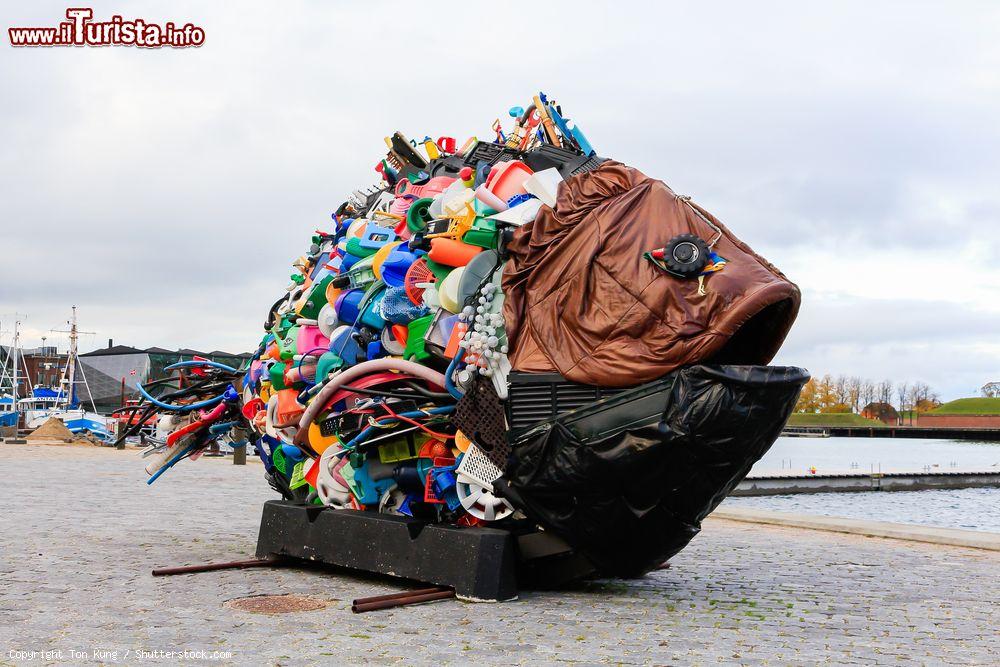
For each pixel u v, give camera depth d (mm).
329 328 9344
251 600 7719
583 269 7508
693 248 7199
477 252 8227
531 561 8070
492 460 7684
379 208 10211
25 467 24938
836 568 9992
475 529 7855
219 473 24703
